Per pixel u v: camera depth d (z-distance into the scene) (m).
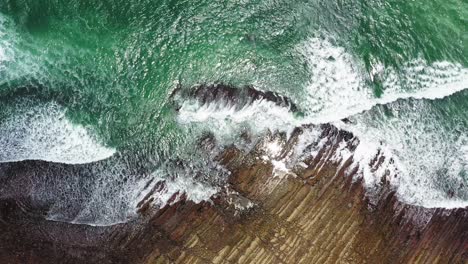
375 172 17.94
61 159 17.95
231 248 17.00
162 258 16.94
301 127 18.30
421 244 17.42
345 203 17.55
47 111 18.55
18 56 19.09
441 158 18.34
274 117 18.47
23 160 17.78
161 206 17.50
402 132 18.50
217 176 17.75
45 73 19.02
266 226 17.22
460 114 19.03
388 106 18.89
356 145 18.14
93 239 17.12
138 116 18.73
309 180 17.70
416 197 17.81
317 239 17.14
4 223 17.08
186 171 17.91
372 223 17.41
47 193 17.55
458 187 18.12
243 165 17.84
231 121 18.44
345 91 19.11
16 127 18.27
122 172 17.97
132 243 17.11
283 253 17.00
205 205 17.44
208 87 19.03
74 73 19.17
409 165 18.11
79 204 17.52
